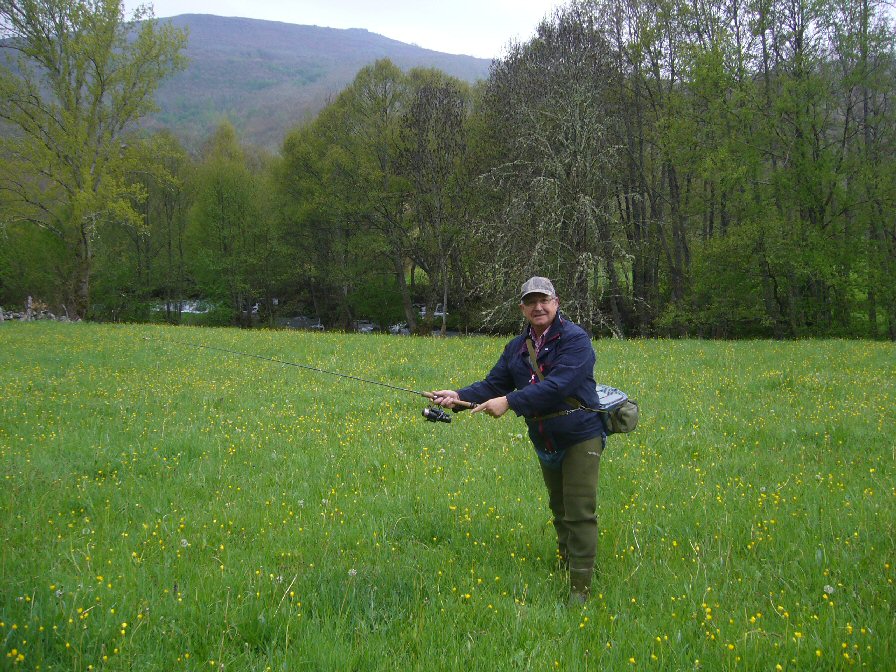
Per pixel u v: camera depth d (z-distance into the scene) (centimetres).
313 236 5391
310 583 449
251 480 704
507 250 2938
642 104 3925
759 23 3228
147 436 869
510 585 466
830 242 3147
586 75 2991
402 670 354
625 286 4003
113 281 5559
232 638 380
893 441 829
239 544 529
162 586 438
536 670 350
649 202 4000
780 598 432
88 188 3538
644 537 549
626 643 382
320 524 568
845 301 3403
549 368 470
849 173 3169
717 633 383
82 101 3744
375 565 485
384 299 5388
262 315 6316
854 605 417
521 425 968
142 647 366
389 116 4650
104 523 555
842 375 1334
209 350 1786
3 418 951
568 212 2803
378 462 769
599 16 3509
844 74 3105
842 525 547
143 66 3738
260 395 1189
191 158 7488
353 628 391
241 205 5591
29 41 3494
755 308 3512
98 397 1147
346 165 4569
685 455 806
